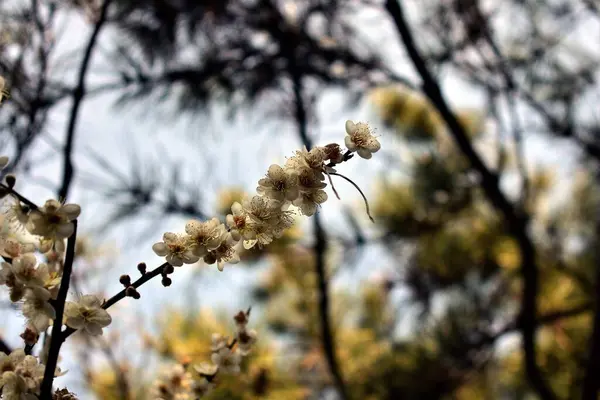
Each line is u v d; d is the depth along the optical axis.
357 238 2.61
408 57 2.22
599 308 1.99
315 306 2.71
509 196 2.98
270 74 2.43
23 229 1.09
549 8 2.57
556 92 2.71
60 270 1.14
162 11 2.17
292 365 2.46
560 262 2.86
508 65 2.66
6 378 1.08
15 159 1.46
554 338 2.65
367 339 2.83
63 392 1.12
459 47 2.49
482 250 3.04
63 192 1.50
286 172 1.10
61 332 1.08
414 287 3.07
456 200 2.94
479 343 2.59
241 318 1.23
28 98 1.52
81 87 1.60
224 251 1.11
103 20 1.67
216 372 1.23
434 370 2.62
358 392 2.62
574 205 3.13
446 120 2.35
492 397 3.17
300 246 2.46
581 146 2.74
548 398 2.26
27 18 1.48
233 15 2.30
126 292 1.10
